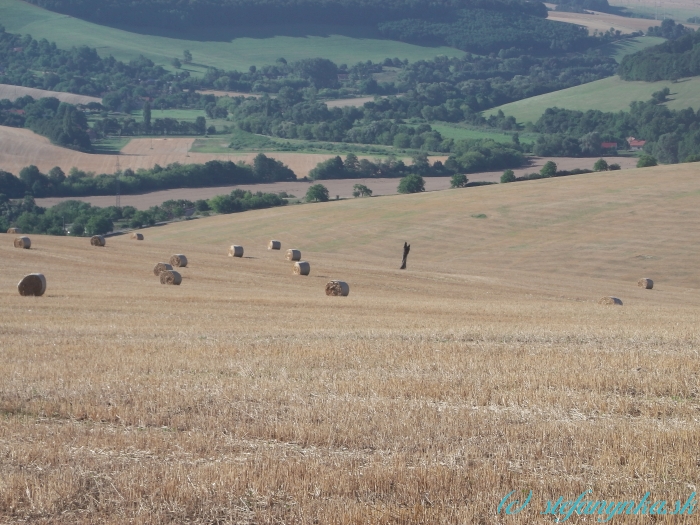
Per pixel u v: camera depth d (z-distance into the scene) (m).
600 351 43.69
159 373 36.19
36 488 21.23
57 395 31.38
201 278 98.06
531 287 110.50
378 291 95.81
